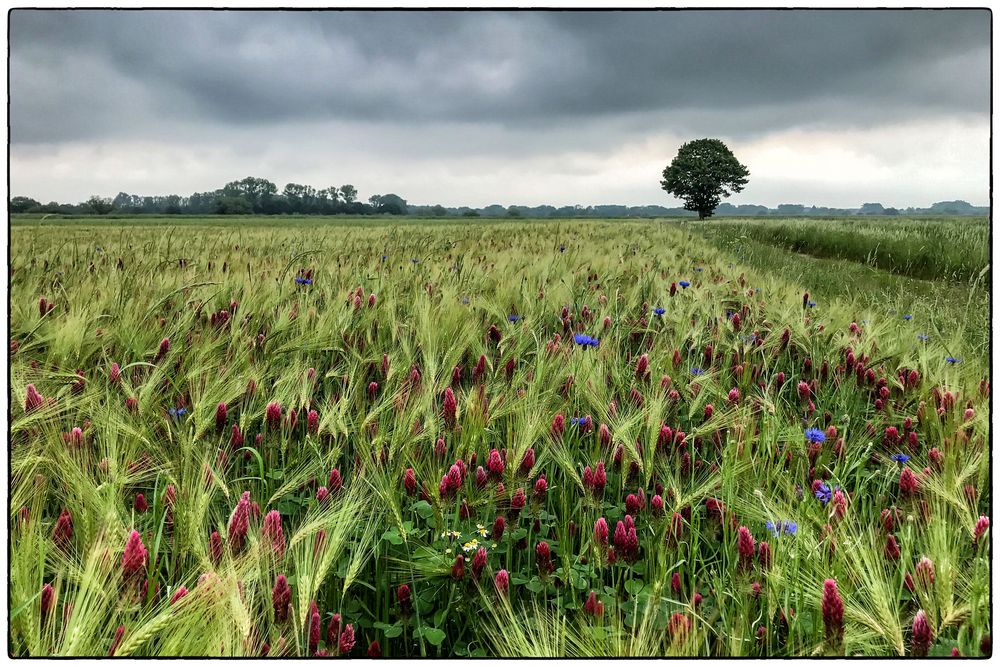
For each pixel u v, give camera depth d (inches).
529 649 79.7
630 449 119.4
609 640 81.0
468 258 364.5
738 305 282.5
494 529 107.4
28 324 157.1
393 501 101.8
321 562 86.0
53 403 117.2
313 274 303.0
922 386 166.9
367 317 203.3
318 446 125.2
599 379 144.2
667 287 299.3
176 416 124.9
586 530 111.1
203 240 484.1
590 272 343.9
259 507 99.7
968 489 104.8
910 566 94.6
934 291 362.3
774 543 92.4
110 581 78.6
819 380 188.5
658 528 108.8
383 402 128.9
